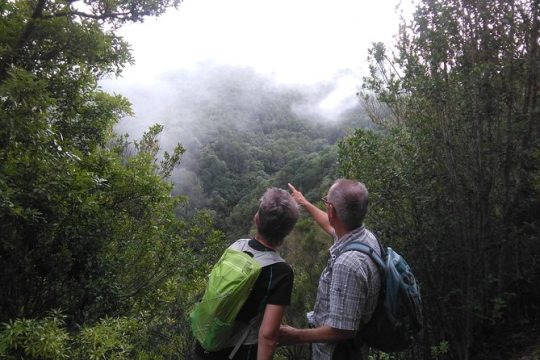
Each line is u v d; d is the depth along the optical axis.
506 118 3.46
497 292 3.43
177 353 5.85
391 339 1.89
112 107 5.89
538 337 3.21
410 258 3.50
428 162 3.58
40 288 4.14
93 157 5.27
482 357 3.28
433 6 3.62
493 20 3.47
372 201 3.63
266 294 1.85
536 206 3.52
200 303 1.87
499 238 3.38
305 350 4.66
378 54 4.06
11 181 3.44
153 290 6.22
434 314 3.43
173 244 6.28
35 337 2.93
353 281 1.82
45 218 3.75
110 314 4.93
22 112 3.28
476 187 3.38
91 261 4.61
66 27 4.32
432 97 3.42
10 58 4.04
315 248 5.88
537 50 3.36
